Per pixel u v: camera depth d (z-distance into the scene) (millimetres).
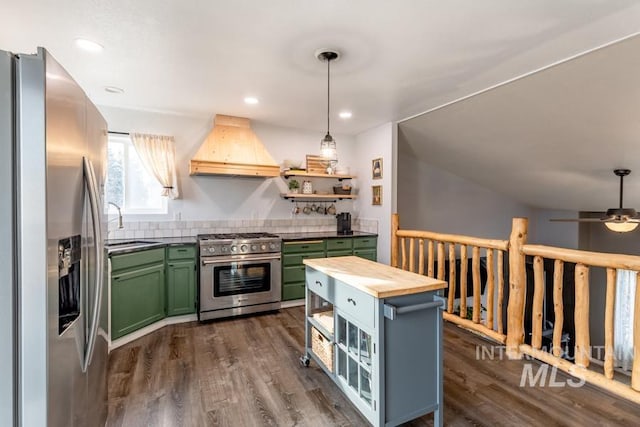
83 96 1403
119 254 2959
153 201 4039
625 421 1991
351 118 4230
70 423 1267
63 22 2029
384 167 4531
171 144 3941
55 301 1123
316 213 4957
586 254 2176
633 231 5641
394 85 3059
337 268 2352
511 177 5184
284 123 4500
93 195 1448
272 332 3383
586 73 2584
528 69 2701
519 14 1940
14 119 1029
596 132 3238
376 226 4707
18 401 1049
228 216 4387
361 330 1962
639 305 1938
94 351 1563
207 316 3639
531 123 3459
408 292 1817
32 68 1043
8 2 1820
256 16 1968
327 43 2291
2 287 1023
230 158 3916
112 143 3828
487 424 1968
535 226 6684
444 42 2275
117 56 2486
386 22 2031
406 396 1842
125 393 2270
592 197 5059
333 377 2250
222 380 2451
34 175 1044
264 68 2693
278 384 2404
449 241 3266
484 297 5699
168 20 2012
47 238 1067
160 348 2988
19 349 1043
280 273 4020
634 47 2229
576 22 2023
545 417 2031
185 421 1987
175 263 3586
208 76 2869
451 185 5879
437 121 4082
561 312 2379
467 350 2969
